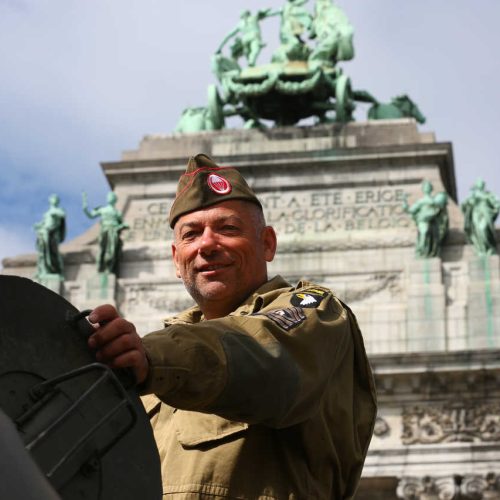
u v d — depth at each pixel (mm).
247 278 7809
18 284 5805
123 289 55062
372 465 50250
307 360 6848
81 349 5969
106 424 5918
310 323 6988
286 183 56375
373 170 56250
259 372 6477
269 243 8141
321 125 57969
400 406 50938
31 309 5844
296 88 57969
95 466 5820
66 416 5730
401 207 55469
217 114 59438
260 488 7043
